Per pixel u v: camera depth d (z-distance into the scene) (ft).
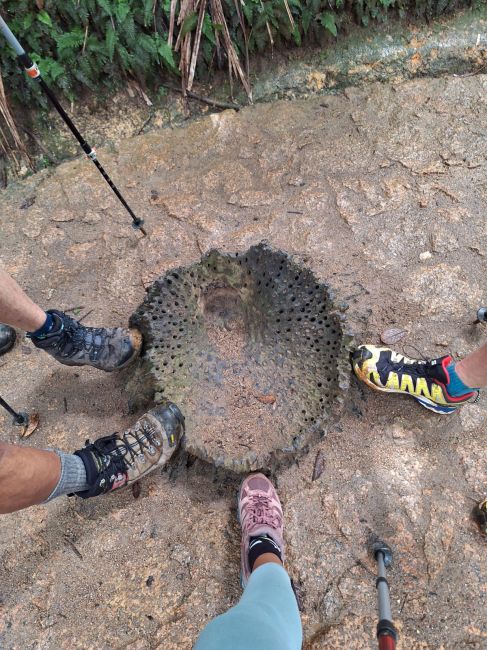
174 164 5.73
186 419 3.88
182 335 4.18
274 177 5.50
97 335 4.13
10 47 5.39
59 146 5.93
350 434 4.01
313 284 4.24
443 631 3.25
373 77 6.13
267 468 3.81
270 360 4.11
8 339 4.64
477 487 3.74
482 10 6.15
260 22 5.73
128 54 5.69
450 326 4.45
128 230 5.32
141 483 3.95
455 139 5.51
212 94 6.14
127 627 3.43
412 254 4.86
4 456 2.80
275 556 3.18
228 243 5.10
